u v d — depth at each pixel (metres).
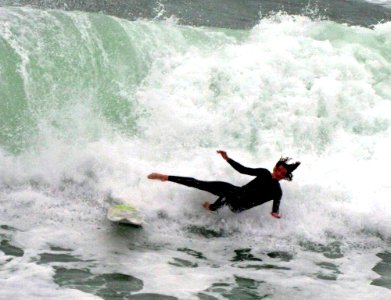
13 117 37.56
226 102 42.66
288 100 43.75
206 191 34.38
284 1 66.38
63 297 23.89
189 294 25.47
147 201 34.03
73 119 38.78
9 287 24.16
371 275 29.09
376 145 43.66
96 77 41.31
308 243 32.34
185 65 43.53
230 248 30.78
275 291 26.50
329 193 36.97
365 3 72.44
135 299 24.53
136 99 41.34
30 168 34.62
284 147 42.09
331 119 44.38
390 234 34.16
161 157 38.44
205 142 40.72
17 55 38.84
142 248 29.47
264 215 33.91
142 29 44.53
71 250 28.14
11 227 29.52
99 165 35.84
